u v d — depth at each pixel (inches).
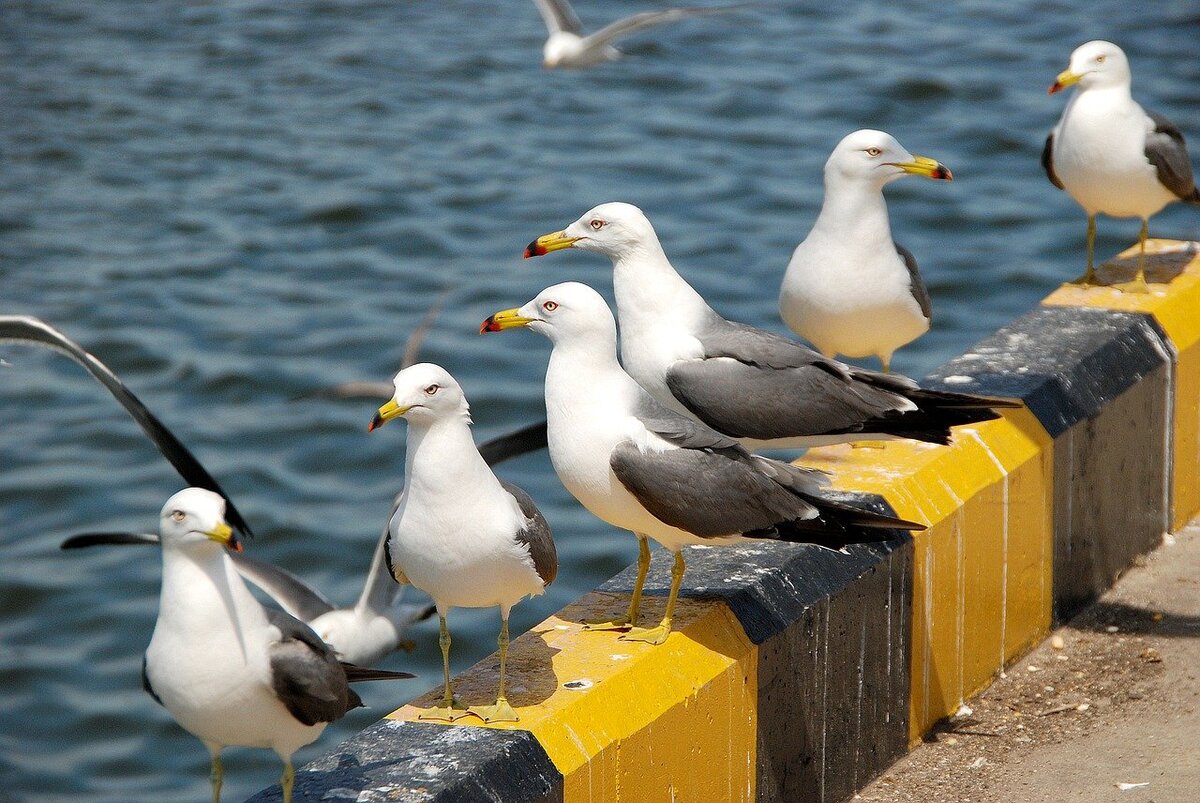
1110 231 879.1
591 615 298.5
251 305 819.4
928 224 893.2
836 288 369.1
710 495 278.5
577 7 1293.1
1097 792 307.9
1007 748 330.0
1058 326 417.1
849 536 282.5
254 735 231.6
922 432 325.4
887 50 1176.8
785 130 1026.1
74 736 550.9
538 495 655.8
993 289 818.8
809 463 348.8
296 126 1063.0
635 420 281.3
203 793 528.1
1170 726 331.6
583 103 1088.8
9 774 529.0
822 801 311.4
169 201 949.2
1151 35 1194.0
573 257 860.6
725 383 323.0
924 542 330.0
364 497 664.4
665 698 272.1
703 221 892.0
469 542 250.2
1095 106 452.8
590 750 255.9
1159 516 421.7
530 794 245.1
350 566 618.8
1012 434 362.3
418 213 916.0
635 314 328.8
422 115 1077.8
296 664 225.6
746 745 290.5
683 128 1034.1
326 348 771.4
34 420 725.9
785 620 298.5
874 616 319.3
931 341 765.9
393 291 829.8
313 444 700.7
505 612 260.8
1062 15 1259.8
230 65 1195.3
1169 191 455.2
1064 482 375.2
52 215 928.9
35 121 1076.5
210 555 222.8
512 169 975.0
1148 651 365.4
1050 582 374.3
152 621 604.4
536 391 727.1
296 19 1305.4
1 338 323.0
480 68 1167.6
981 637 352.2
